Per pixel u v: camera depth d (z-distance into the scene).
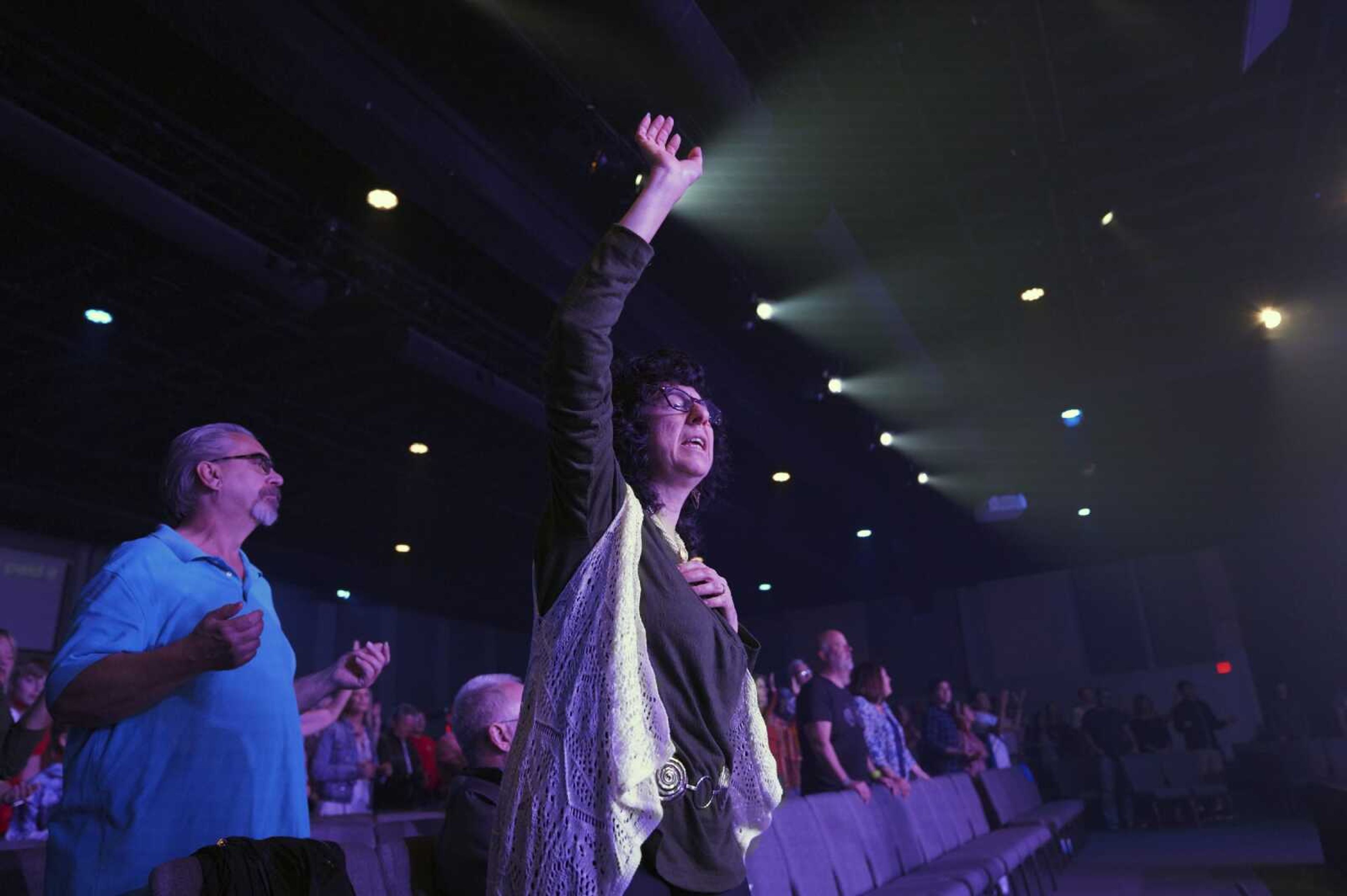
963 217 7.34
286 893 1.13
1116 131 6.62
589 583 0.92
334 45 4.97
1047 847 6.01
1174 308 9.39
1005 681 16.77
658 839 0.87
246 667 1.34
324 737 5.26
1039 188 7.04
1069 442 12.22
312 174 6.30
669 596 0.96
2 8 4.87
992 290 8.49
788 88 5.91
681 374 1.15
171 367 8.70
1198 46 5.88
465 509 12.78
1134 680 15.77
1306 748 9.99
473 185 5.87
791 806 2.87
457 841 1.64
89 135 5.92
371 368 8.66
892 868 3.54
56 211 5.88
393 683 15.46
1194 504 14.61
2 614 10.53
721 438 1.27
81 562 11.41
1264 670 14.88
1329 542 14.59
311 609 14.40
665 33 4.47
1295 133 6.72
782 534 14.51
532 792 0.87
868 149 6.48
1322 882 4.96
